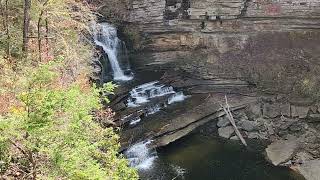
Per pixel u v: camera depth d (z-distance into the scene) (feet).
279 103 95.25
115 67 101.86
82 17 70.90
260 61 103.50
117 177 39.73
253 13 105.50
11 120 30.68
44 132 31.63
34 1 63.52
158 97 97.50
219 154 83.46
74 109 33.68
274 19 106.42
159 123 88.02
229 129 90.33
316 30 106.52
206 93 101.04
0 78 46.47
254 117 93.30
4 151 32.63
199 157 82.12
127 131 84.48
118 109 89.15
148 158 80.38
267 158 82.23
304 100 94.58
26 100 31.07
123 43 103.24
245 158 82.43
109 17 101.91
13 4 66.64
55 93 31.71
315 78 96.94
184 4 103.91
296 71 100.17
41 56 61.57
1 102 41.09
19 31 65.46
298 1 104.01
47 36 64.23
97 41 96.68
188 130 87.92
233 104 95.96
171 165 79.15
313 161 79.97
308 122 90.79
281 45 105.60
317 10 104.83
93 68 85.20
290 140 86.58
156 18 104.42
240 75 102.83
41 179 32.45
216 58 105.60
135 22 103.96
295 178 76.59
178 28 106.52
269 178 76.84
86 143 36.01
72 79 59.31
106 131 47.93
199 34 106.73
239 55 105.40
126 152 78.54
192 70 105.09
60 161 32.42
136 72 105.70
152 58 106.93
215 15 105.19
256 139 88.43
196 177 76.23
